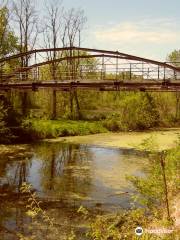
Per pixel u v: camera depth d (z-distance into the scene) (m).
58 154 29.67
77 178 21.59
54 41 51.97
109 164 25.73
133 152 30.89
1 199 17.34
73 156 28.91
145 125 47.56
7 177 21.84
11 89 29.98
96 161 26.91
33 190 18.94
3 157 27.84
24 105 44.66
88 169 24.14
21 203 16.73
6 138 33.50
